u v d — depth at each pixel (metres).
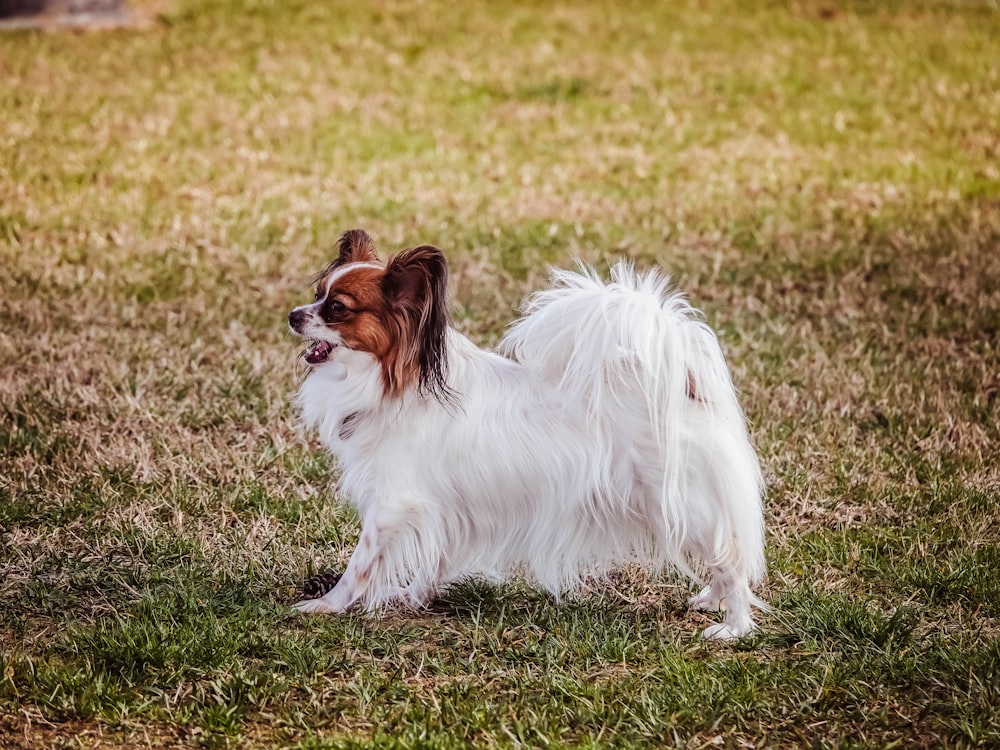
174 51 19.22
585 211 13.52
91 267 11.31
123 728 5.05
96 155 14.61
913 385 9.25
